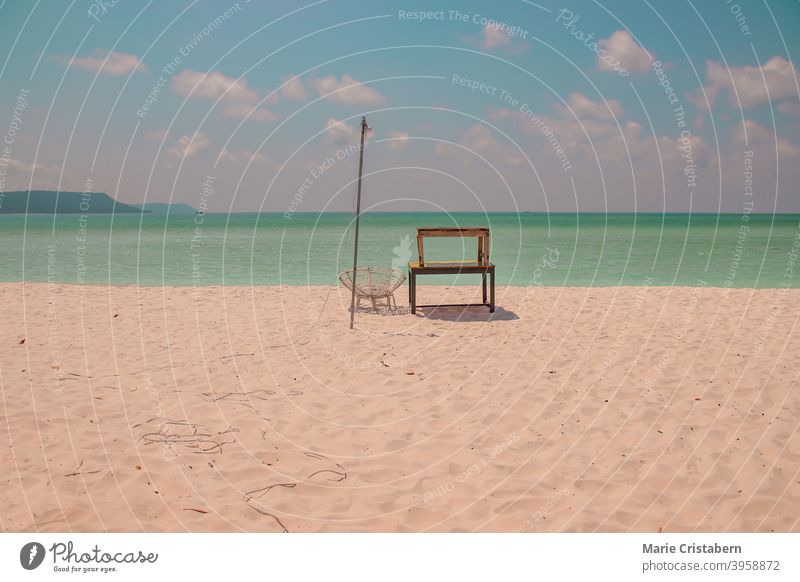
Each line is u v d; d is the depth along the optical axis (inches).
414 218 4047.7
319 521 125.6
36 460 149.6
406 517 127.0
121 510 128.7
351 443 163.8
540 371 226.1
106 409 185.8
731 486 136.5
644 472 144.2
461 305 358.9
